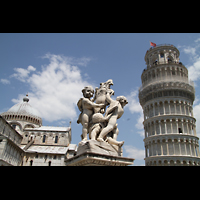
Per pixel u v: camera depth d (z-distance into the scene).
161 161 54.47
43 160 71.38
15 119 92.06
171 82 63.47
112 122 7.84
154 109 63.34
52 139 85.00
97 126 7.72
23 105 100.69
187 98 63.53
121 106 8.66
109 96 8.68
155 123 60.78
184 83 64.06
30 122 94.50
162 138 57.47
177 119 58.94
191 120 60.78
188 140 57.16
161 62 71.06
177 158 53.66
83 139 7.87
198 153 58.28
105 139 7.75
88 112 8.24
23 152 71.38
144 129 66.06
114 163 6.75
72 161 6.97
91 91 8.52
